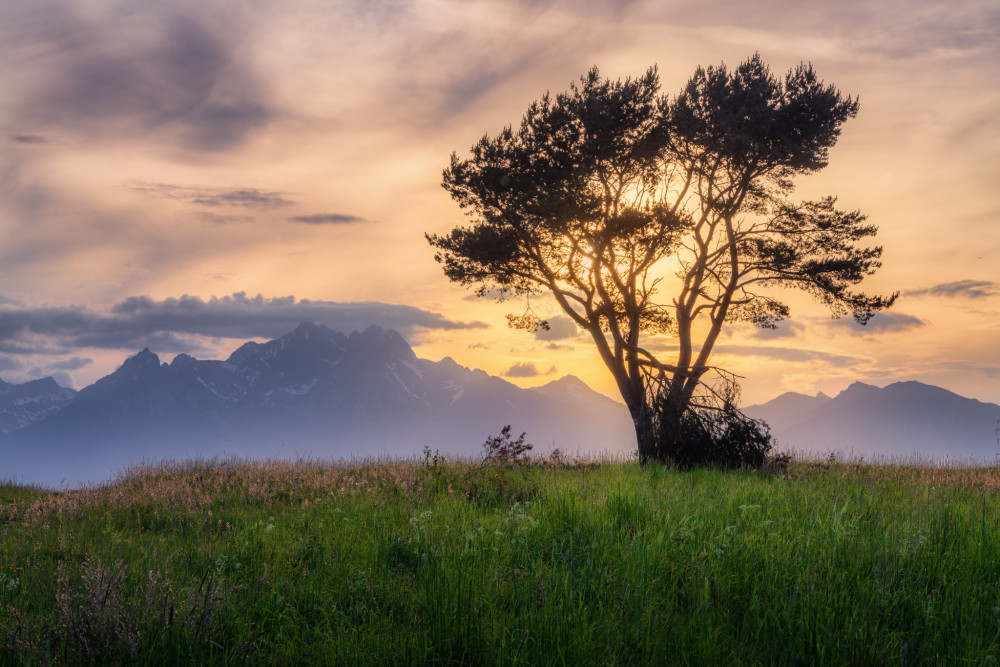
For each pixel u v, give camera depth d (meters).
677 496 9.90
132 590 5.49
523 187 23.62
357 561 6.59
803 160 23.25
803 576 5.53
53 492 16.97
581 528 7.58
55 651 4.23
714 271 24.86
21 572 6.80
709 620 4.74
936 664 4.36
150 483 15.51
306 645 4.62
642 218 22.28
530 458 19.47
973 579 5.72
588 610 4.87
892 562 5.96
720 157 23.11
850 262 23.47
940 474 16.69
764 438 18.64
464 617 4.69
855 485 12.51
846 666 4.24
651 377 21.14
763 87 22.61
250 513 11.30
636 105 23.28
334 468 17.75
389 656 4.38
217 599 4.99
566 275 24.50
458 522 8.40
